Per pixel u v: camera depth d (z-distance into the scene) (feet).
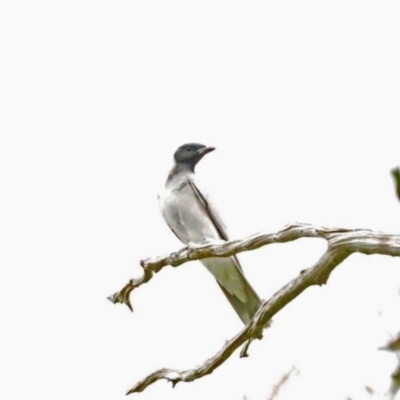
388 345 14.14
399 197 15.21
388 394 14.20
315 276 26.55
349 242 25.07
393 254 24.09
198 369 30.17
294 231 27.99
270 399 22.02
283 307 27.99
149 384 30.99
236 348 29.22
